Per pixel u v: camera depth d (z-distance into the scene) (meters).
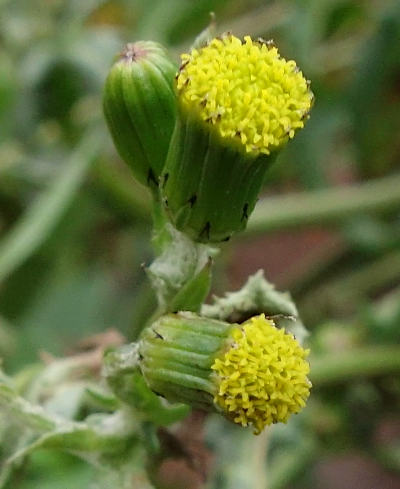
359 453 0.10
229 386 0.06
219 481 0.09
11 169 0.11
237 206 0.07
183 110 0.07
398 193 0.12
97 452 0.07
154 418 0.07
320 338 0.10
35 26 0.11
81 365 0.08
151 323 0.07
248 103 0.06
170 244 0.07
